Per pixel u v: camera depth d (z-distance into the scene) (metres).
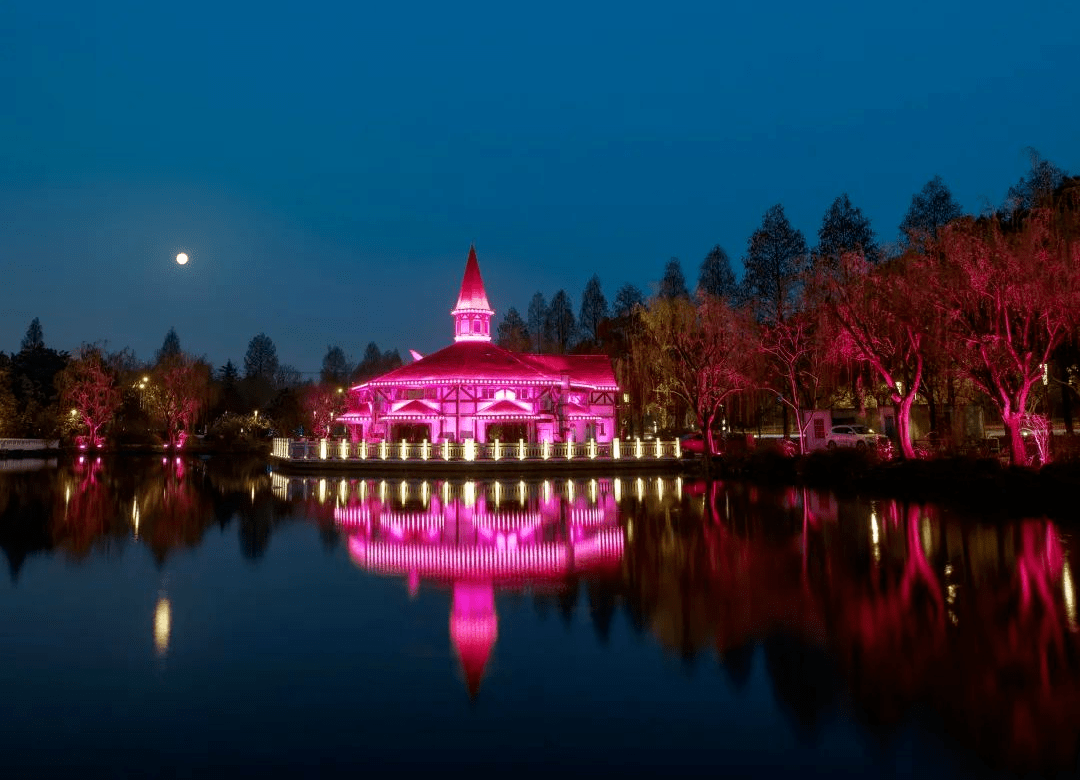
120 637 10.74
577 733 7.46
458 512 25.34
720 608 11.98
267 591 13.61
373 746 7.20
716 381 46.50
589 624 11.22
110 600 12.98
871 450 34.41
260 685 8.80
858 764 6.79
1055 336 27.25
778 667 9.23
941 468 27.44
